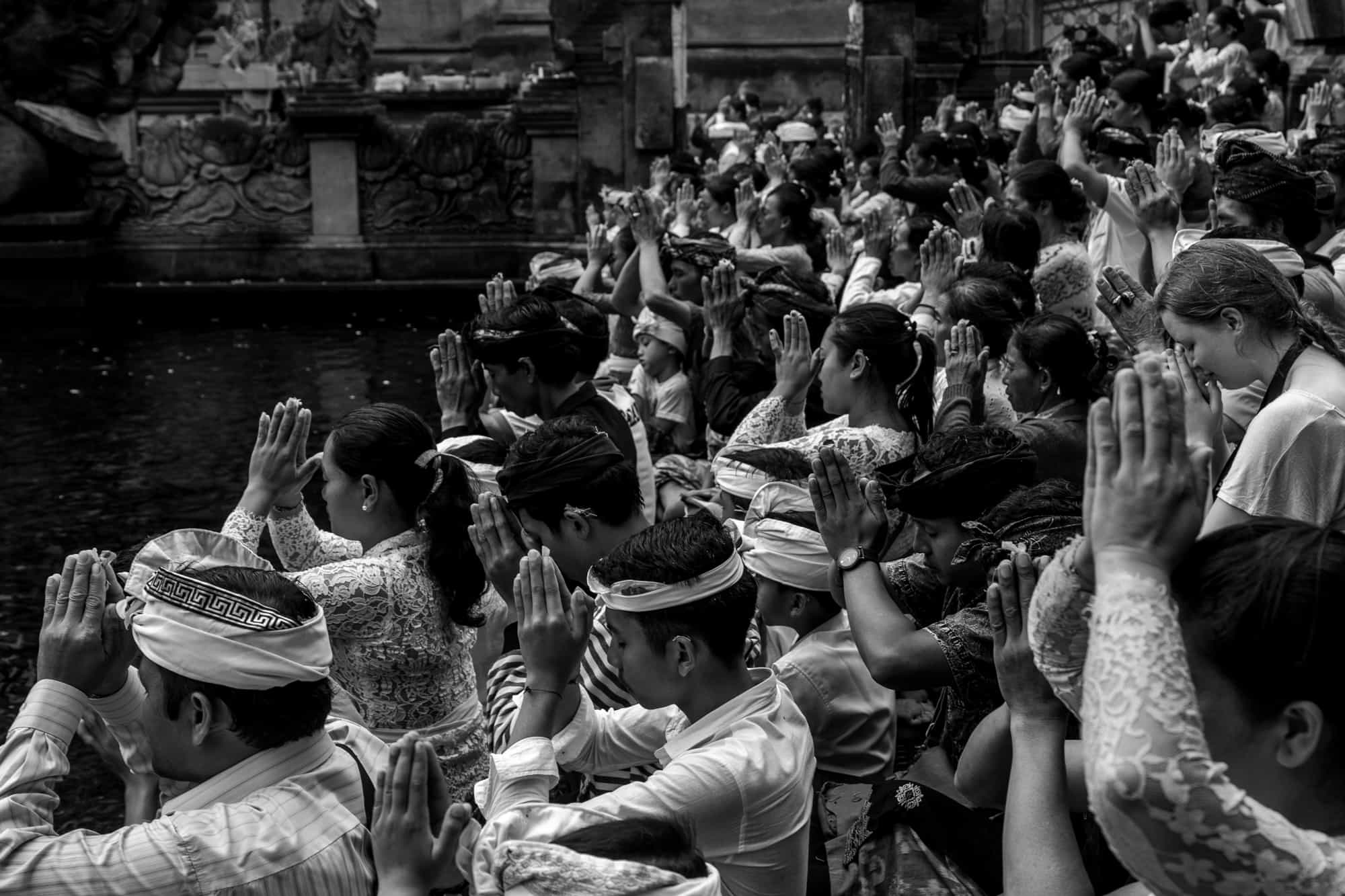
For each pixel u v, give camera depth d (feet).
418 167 63.57
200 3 62.75
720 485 14.10
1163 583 4.78
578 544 10.63
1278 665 4.75
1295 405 9.64
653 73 59.36
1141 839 4.61
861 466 12.79
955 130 39.24
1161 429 4.83
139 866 7.07
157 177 63.36
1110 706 4.64
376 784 7.11
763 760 8.11
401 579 10.39
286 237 63.82
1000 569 6.85
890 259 26.48
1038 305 19.06
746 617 8.40
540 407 14.51
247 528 11.14
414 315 59.77
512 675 9.80
